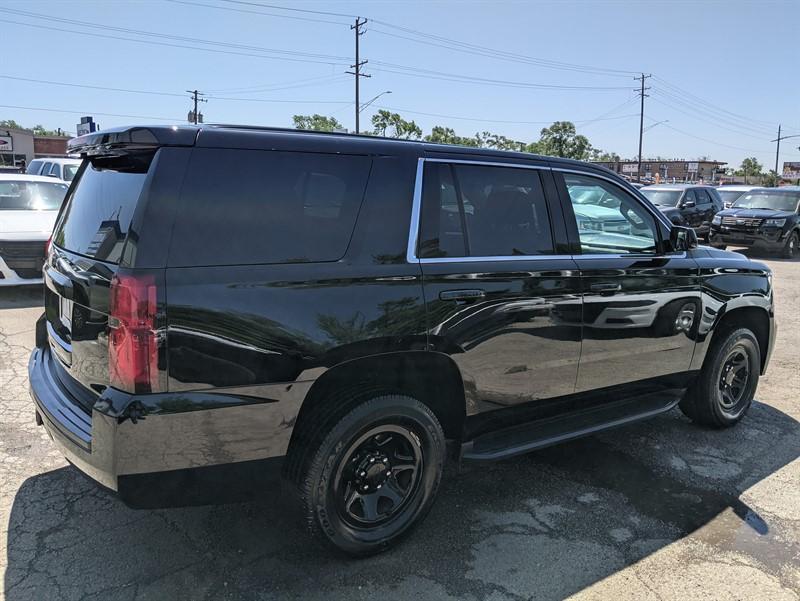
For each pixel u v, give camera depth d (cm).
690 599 278
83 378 271
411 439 306
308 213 274
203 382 245
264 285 255
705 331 437
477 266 315
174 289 238
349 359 274
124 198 261
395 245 293
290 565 293
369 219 289
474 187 329
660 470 405
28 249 783
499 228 334
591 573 295
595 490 377
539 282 338
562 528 333
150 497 248
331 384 285
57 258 310
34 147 5388
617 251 392
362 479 295
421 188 307
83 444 249
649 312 396
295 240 269
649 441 454
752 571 299
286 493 290
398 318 285
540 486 381
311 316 264
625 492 375
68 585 274
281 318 258
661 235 420
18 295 854
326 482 278
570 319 353
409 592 277
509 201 343
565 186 370
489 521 339
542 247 350
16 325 694
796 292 1118
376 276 282
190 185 250
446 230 312
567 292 350
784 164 10656
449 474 395
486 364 321
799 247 1694
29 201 912
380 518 303
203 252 248
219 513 336
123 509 336
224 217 255
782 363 666
